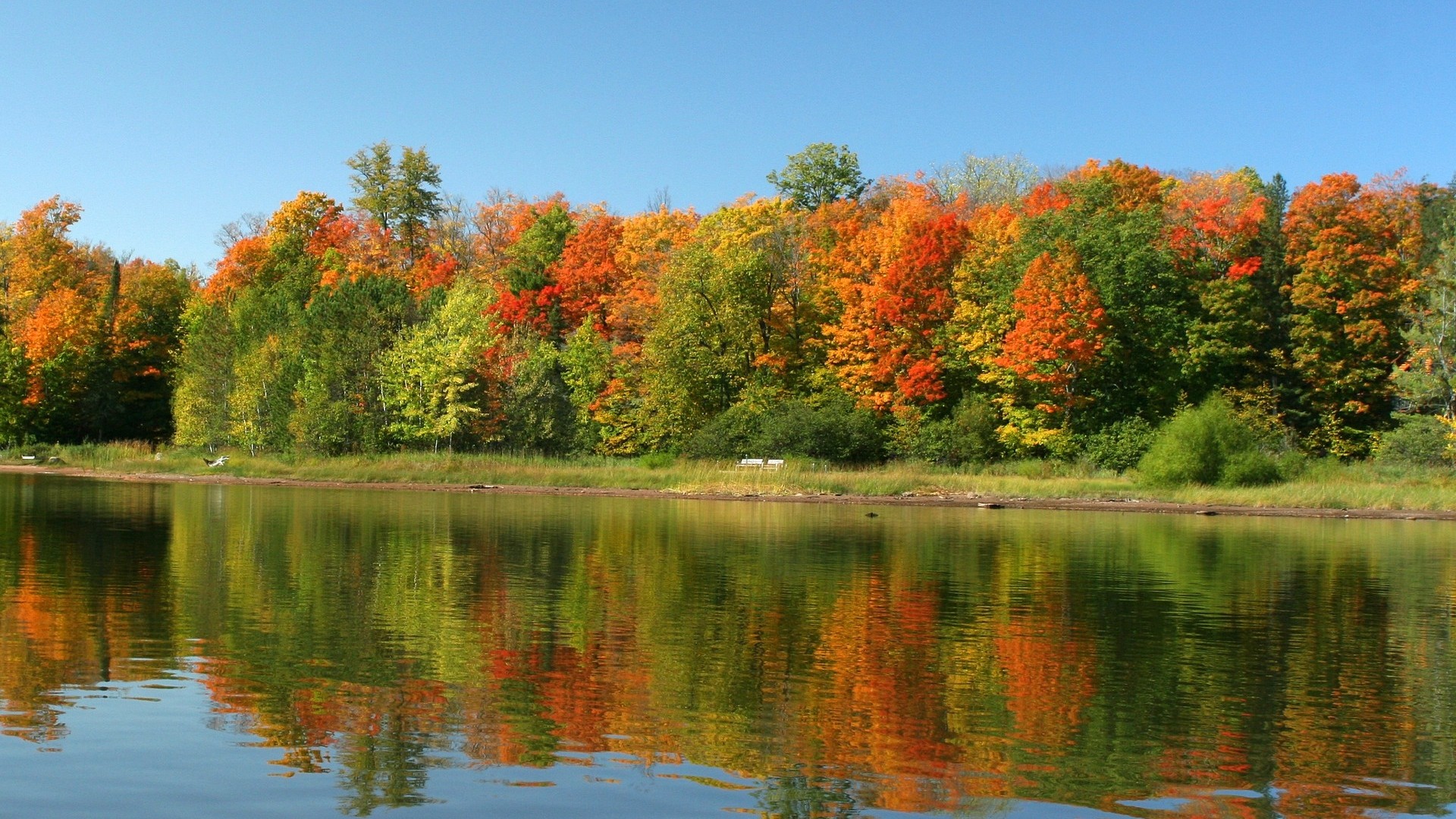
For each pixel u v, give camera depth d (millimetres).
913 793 8969
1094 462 50531
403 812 8422
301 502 35750
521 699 11406
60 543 23047
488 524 28828
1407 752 10109
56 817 8211
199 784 8914
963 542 26109
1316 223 56344
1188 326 54562
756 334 61625
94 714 10672
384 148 84875
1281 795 9031
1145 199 62406
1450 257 50406
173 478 48750
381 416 58125
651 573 20109
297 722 10539
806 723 10758
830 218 70500
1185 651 14031
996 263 57688
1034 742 10242
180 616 15266
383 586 18094
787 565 21406
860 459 53844
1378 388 54250
